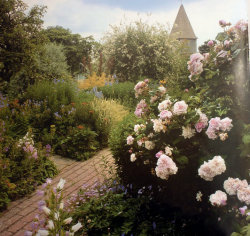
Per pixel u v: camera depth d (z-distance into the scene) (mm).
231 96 2482
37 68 11688
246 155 1996
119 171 3523
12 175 3803
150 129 2623
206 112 2451
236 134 2201
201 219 2312
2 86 9641
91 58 15656
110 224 2410
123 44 12750
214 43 2664
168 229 2291
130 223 2350
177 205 2535
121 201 2668
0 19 10008
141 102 2969
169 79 7078
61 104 6727
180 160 2305
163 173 2240
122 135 3475
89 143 5605
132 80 12656
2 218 3189
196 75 2520
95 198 2766
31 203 3547
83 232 2320
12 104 6719
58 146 5656
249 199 1786
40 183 4125
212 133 2150
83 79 13281
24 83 10602
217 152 2283
